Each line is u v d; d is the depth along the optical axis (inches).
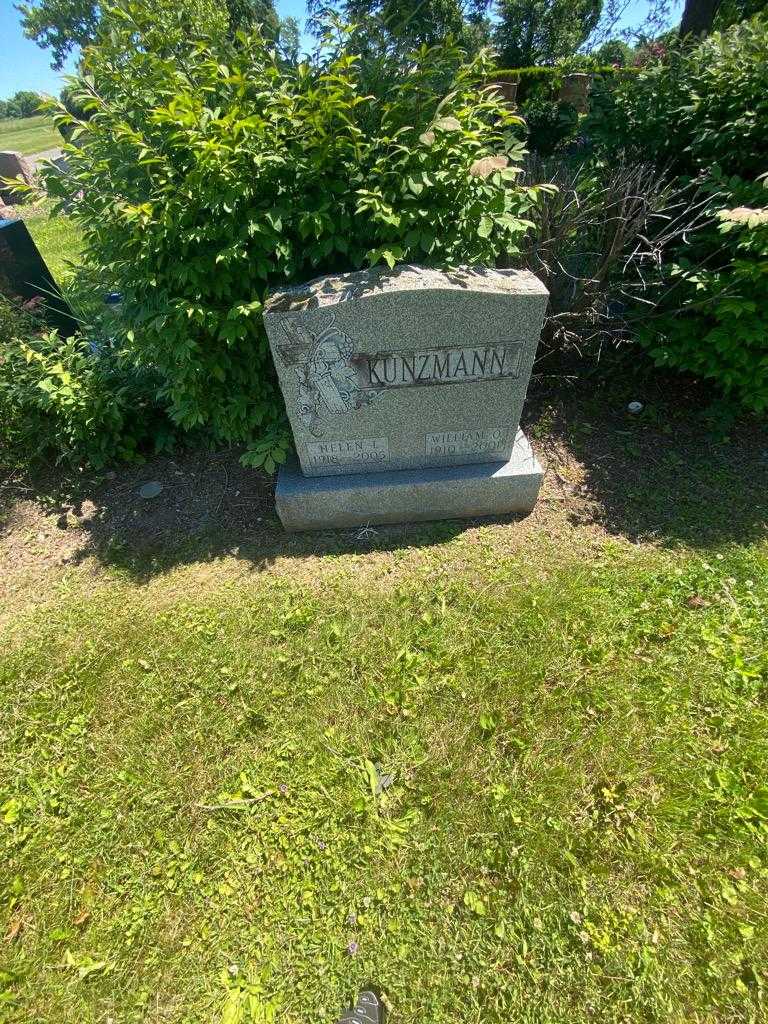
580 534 125.6
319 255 104.7
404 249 105.7
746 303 120.1
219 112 96.8
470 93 109.3
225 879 77.9
